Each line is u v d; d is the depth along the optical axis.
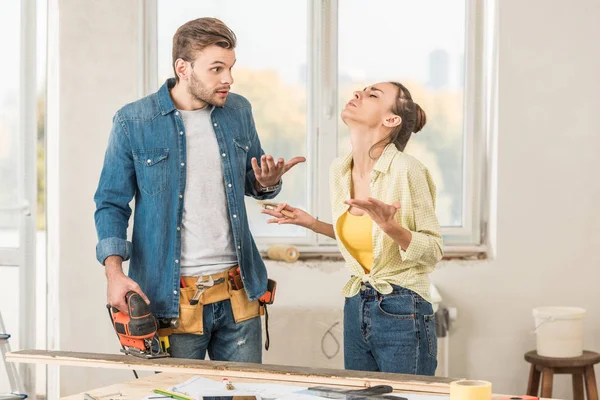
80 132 3.79
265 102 3.98
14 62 3.86
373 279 2.30
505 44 3.84
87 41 3.79
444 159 4.01
